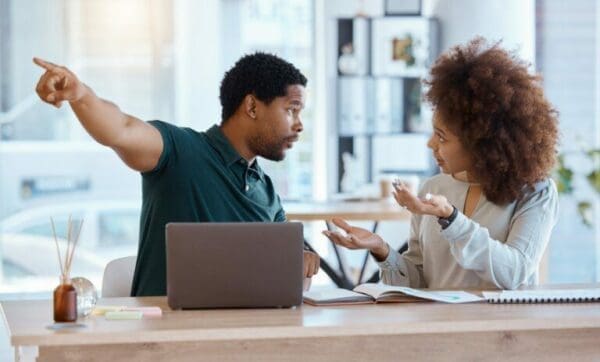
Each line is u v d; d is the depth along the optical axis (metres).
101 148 9.30
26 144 9.16
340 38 9.25
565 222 8.21
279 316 2.69
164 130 3.37
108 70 9.34
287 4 9.48
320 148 9.55
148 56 9.38
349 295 2.97
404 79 9.25
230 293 2.79
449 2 8.90
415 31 9.19
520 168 3.18
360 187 8.61
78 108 2.92
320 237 9.20
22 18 9.15
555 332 2.76
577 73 8.42
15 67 9.15
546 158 3.21
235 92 3.50
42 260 9.16
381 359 2.67
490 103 3.14
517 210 3.25
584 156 8.25
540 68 8.43
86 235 9.27
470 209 3.33
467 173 3.37
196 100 9.44
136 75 9.38
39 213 9.18
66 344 2.42
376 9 9.41
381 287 3.04
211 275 2.78
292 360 2.62
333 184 9.25
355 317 2.68
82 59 9.30
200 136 3.51
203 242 2.78
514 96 3.17
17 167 9.15
